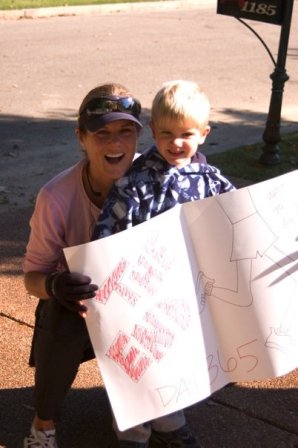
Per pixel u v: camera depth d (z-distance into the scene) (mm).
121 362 2846
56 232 3119
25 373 3896
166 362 2895
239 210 2936
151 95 10781
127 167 3074
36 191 7004
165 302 2889
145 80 11656
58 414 3109
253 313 3018
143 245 2830
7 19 17094
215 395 3758
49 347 2986
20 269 5207
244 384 3863
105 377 2834
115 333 2832
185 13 18922
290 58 13773
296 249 3037
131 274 2824
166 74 12094
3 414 3564
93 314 2812
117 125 2998
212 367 2996
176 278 2900
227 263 2963
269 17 7094
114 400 2834
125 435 3197
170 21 17531
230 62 13180
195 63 13000
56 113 9773
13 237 5801
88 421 3541
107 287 2805
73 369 3033
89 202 3127
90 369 3953
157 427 3250
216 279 2971
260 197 2953
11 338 4238
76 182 3135
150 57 13344
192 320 2943
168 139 2938
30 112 9789
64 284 2787
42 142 8602
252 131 9211
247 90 11289
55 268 3199
